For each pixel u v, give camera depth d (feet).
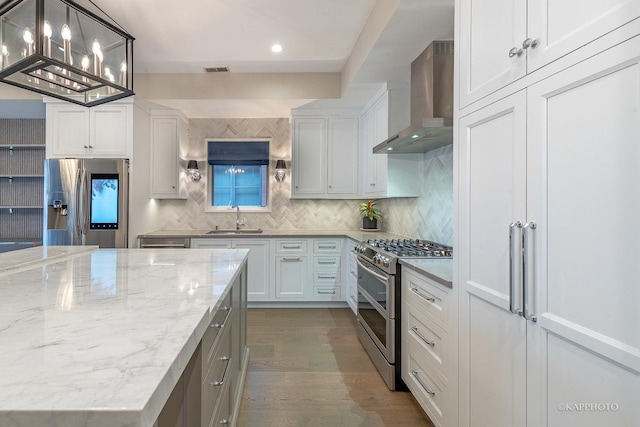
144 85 12.87
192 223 15.60
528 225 3.61
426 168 11.05
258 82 12.99
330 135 14.57
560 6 3.25
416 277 6.93
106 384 2.00
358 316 10.78
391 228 14.34
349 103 13.69
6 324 3.00
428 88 8.72
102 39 6.34
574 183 3.09
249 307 14.17
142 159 13.29
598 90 2.86
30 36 5.31
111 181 12.09
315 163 14.57
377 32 8.46
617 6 2.70
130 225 12.28
